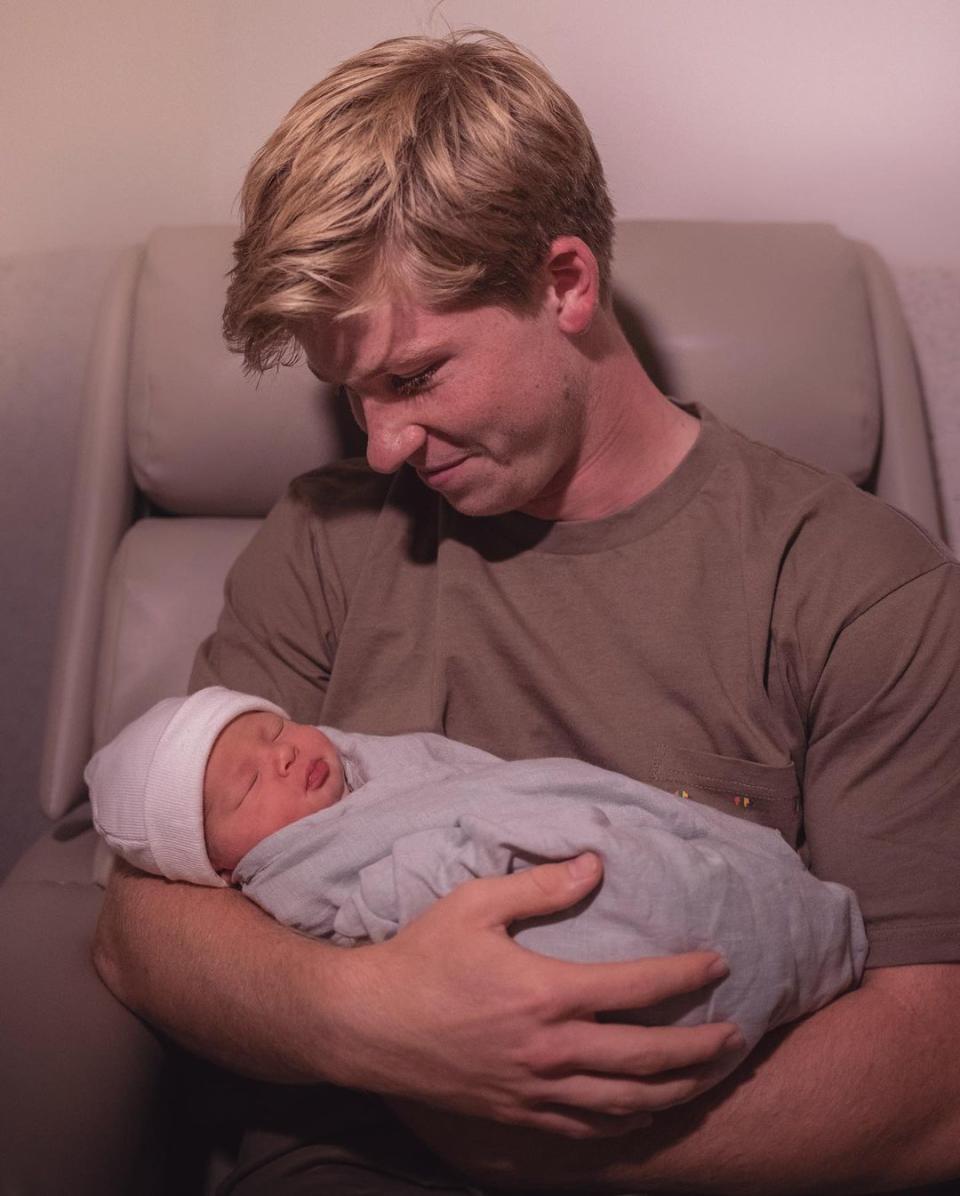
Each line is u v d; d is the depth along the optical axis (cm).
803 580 99
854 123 151
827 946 89
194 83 152
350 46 149
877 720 95
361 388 93
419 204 87
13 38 150
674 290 132
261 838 99
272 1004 88
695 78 149
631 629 102
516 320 94
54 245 160
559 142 95
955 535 163
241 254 94
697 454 105
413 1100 90
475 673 106
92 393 140
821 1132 85
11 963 108
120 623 134
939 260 156
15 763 176
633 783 92
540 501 106
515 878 83
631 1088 80
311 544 116
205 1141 112
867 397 133
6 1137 88
